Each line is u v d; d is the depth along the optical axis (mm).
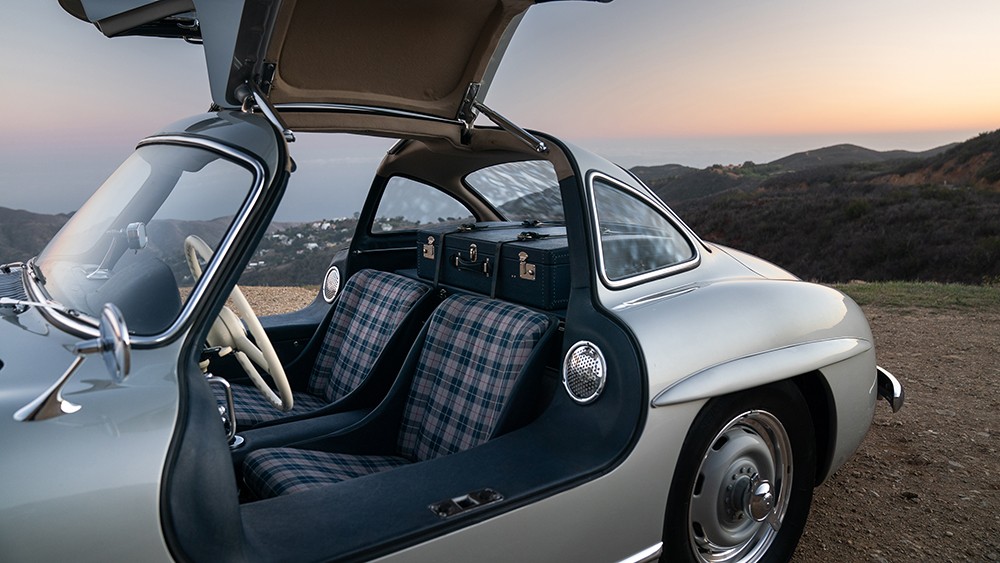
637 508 2248
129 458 1455
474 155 3414
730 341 2496
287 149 1957
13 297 1995
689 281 2748
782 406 2643
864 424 2994
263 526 1821
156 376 1632
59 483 1378
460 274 3295
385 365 3273
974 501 3410
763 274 3094
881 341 7008
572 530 2092
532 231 3389
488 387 2713
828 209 46750
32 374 1577
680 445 2330
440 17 2623
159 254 1905
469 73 2941
